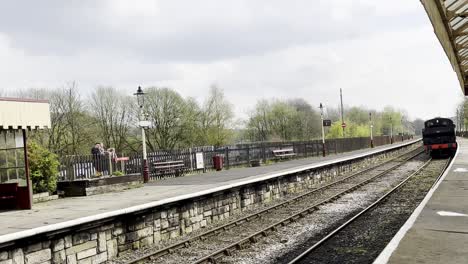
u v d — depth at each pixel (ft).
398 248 25.09
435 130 129.29
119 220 35.32
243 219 46.55
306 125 244.42
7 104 41.65
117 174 59.52
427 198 44.78
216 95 165.68
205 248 35.94
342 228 39.73
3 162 46.19
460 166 81.66
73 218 34.12
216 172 82.99
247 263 30.89
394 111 380.99
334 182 79.15
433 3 22.29
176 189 52.90
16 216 38.09
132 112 161.48
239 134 228.22
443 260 22.52
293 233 40.04
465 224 31.40
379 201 53.98
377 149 167.22
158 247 37.24
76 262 31.35
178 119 159.02
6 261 26.58
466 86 50.24
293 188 70.44
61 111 143.43
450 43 31.81
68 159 56.18
